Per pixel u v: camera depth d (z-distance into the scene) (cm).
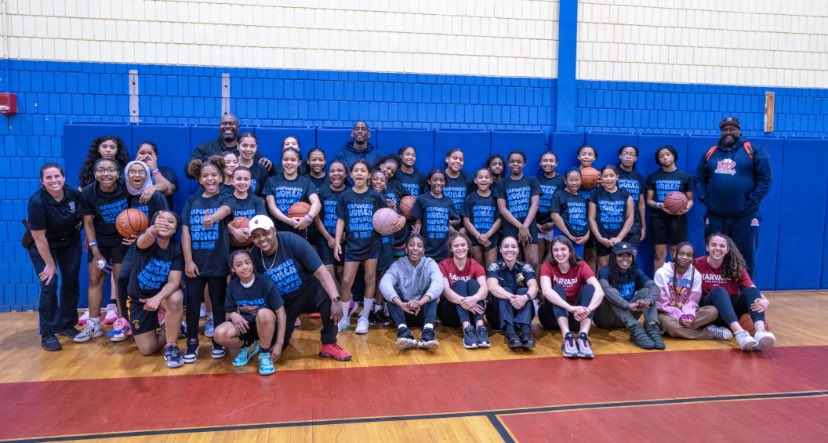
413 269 478
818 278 689
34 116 593
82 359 423
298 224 502
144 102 613
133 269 412
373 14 649
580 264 484
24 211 596
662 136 659
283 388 365
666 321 483
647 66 703
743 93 724
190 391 359
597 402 344
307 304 427
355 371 398
